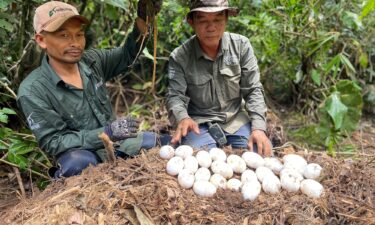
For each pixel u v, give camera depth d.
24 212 2.10
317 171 2.27
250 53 2.83
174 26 3.42
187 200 2.08
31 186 2.70
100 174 2.23
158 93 4.13
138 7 2.56
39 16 2.39
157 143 2.68
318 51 3.71
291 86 4.22
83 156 2.41
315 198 2.12
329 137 3.38
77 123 2.52
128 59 2.75
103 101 2.67
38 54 3.02
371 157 2.76
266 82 4.28
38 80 2.45
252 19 3.54
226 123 2.86
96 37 3.96
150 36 2.65
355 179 2.26
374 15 3.90
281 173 2.27
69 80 2.50
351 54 4.02
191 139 2.71
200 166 2.31
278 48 3.77
